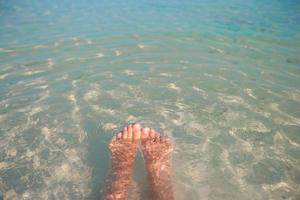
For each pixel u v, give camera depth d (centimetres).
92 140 83
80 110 94
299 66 121
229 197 67
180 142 82
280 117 91
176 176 72
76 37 148
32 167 75
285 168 74
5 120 89
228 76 112
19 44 140
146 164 72
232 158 77
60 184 70
